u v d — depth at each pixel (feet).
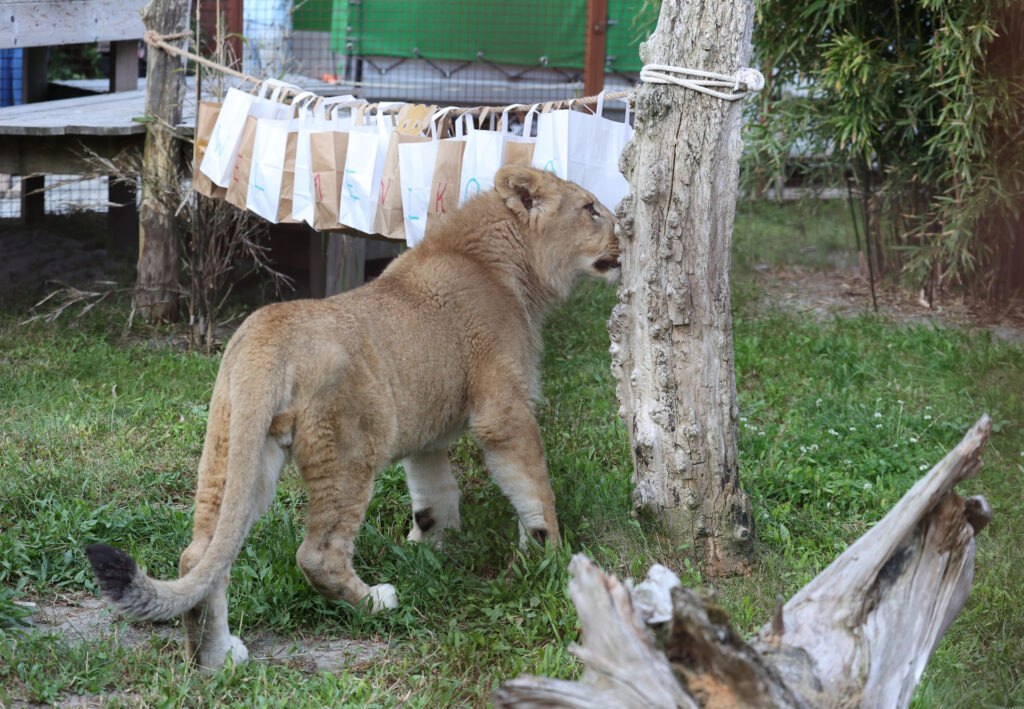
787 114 30.14
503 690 8.02
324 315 12.55
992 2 24.66
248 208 20.17
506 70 37.55
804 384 22.68
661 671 7.58
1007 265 29.07
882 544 9.02
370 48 37.32
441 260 14.40
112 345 24.68
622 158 14.46
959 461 8.98
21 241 34.01
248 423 11.43
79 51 52.80
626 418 15.10
